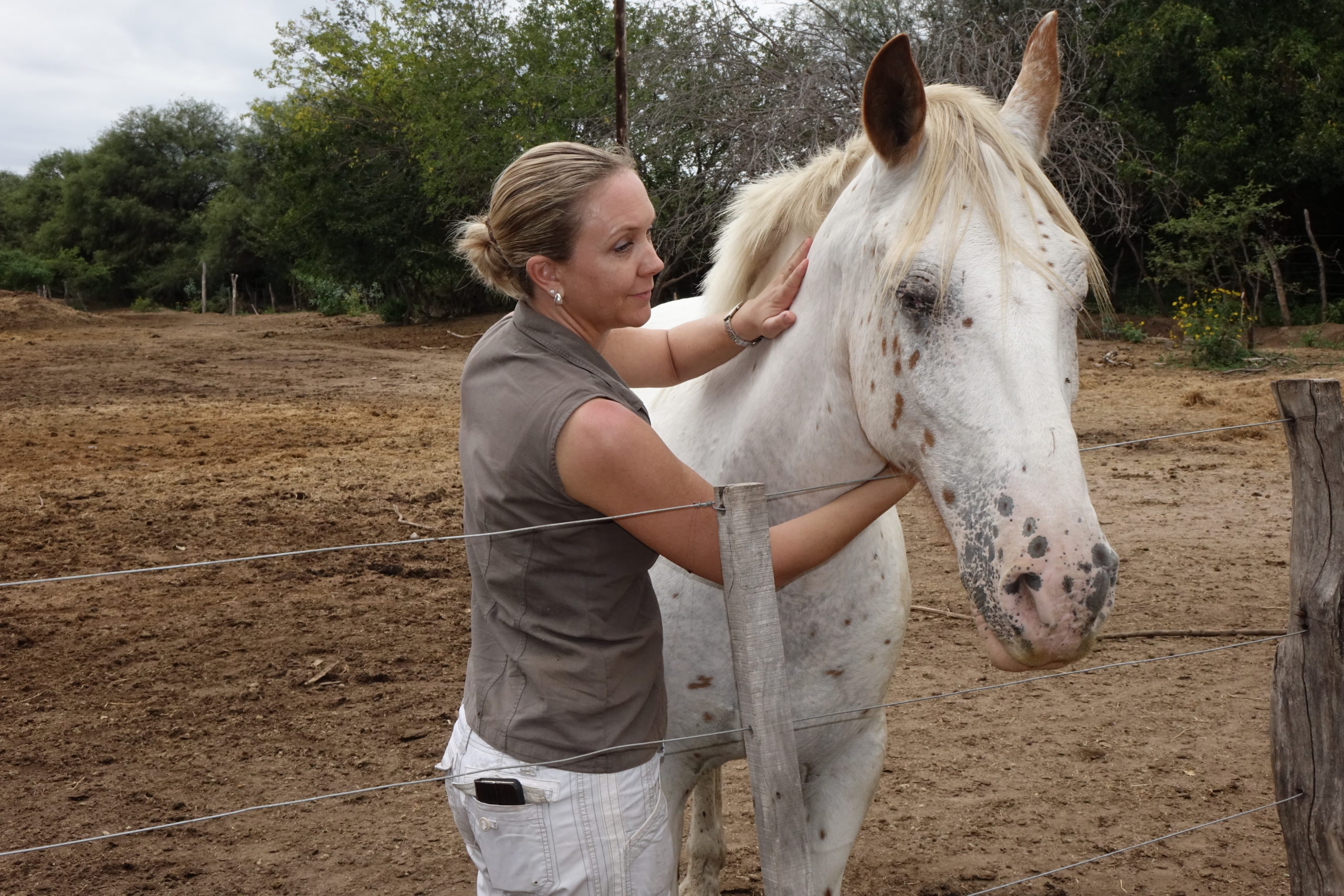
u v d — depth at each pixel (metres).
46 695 3.69
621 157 1.38
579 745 1.30
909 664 3.98
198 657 4.06
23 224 55.75
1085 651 1.27
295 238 26.70
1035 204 1.45
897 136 1.52
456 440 9.05
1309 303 17.55
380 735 3.41
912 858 2.67
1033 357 1.34
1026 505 1.30
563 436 1.25
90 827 2.82
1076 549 1.27
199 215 51.25
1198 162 15.91
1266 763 3.14
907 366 1.43
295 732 3.42
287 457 8.16
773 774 1.34
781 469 1.75
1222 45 16.89
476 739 1.36
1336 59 15.85
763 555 1.31
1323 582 1.73
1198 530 5.84
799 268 1.74
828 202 1.78
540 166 1.33
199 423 9.84
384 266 25.38
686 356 1.79
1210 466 7.53
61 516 6.13
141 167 50.94
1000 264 1.38
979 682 3.80
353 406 11.25
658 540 1.30
